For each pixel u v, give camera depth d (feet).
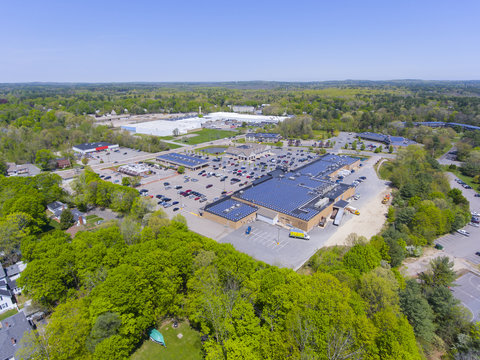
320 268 266.98
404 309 214.07
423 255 338.75
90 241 270.46
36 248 264.93
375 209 460.96
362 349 164.66
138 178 560.61
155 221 320.09
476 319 243.19
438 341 206.69
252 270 244.22
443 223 367.25
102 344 177.47
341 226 404.98
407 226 380.78
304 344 159.74
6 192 419.95
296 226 394.93
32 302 241.96
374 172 651.66
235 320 184.96
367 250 268.62
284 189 490.49
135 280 210.18
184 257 239.30
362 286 224.53
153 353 208.95
